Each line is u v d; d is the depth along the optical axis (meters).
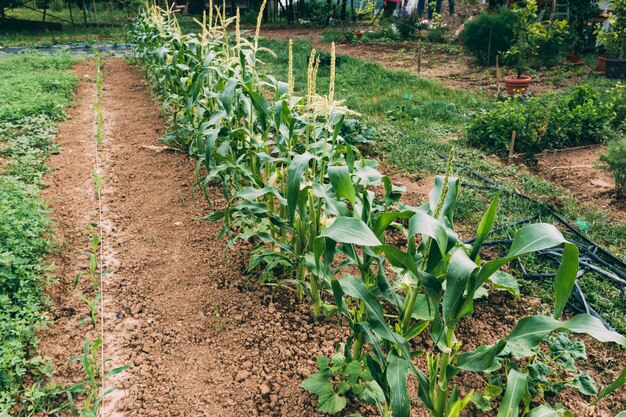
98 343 2.74
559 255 4.26
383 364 2.45
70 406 2.66
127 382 3.03
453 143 7.55
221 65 4.97
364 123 8.01
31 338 3.25
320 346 3.34
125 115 8.22
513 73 13.20
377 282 2.64
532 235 1.96
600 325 1.91
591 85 11.31
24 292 3.52
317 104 3.12
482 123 7.64
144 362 3.19
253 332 3.45
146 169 6.09
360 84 11.70
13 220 4.11
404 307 2.63
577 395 3.04
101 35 19.45
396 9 25.27
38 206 4.67
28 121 7.29
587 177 6.44
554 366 3.13
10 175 5.46
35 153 6.25
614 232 4.84
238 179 4.27
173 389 3.00
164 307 3.70
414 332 2.46
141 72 11.68
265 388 2.98
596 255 4.37
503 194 5.61
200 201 5.30
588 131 7.87
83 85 10.25
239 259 4.27
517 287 3.00
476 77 13.19
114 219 4.92
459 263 2.00
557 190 5.81
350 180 2.66
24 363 2.99
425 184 5.96
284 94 3.91
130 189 5.57
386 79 12.10
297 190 2.76
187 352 3.29
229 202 3.63
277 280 3.96
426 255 2.39
